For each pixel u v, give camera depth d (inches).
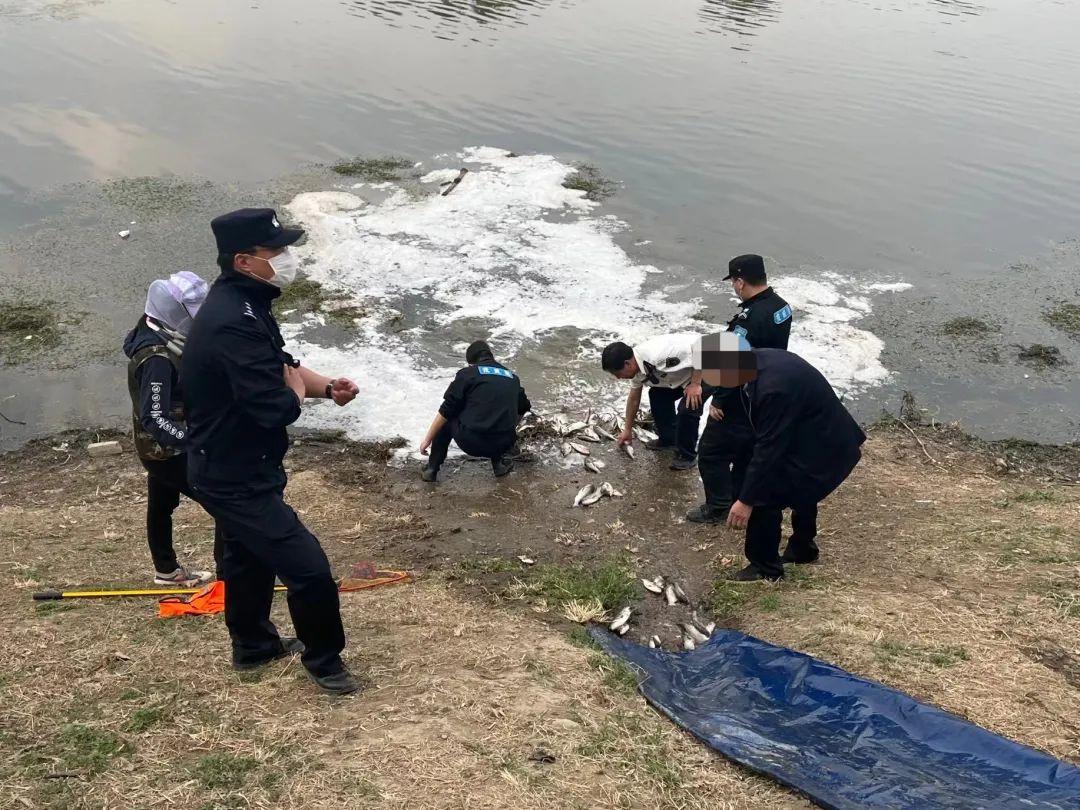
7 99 682.8
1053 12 1080.2
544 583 259.1
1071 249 527.5
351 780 144.6
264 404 145.3
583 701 178.1
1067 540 262.5
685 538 294.8
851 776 153.2
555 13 988.6
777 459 215.2
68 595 218.7
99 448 344.8
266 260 147.9
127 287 452.8
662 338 336.8
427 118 681.6
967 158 641.6
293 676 176.2
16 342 406.6
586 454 353.7
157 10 943.7
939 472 343.6
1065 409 392.8
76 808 135.0
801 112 719.7
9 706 160.9
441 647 199.9
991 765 156.3
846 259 508.7
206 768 145.6
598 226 532.1
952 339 440.5
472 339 423.2
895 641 205.0
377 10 978.1
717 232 530.0
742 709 181.6
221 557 215.0
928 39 942.4
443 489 331.3
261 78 753.0
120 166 582.6
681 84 774.5
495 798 142.9
